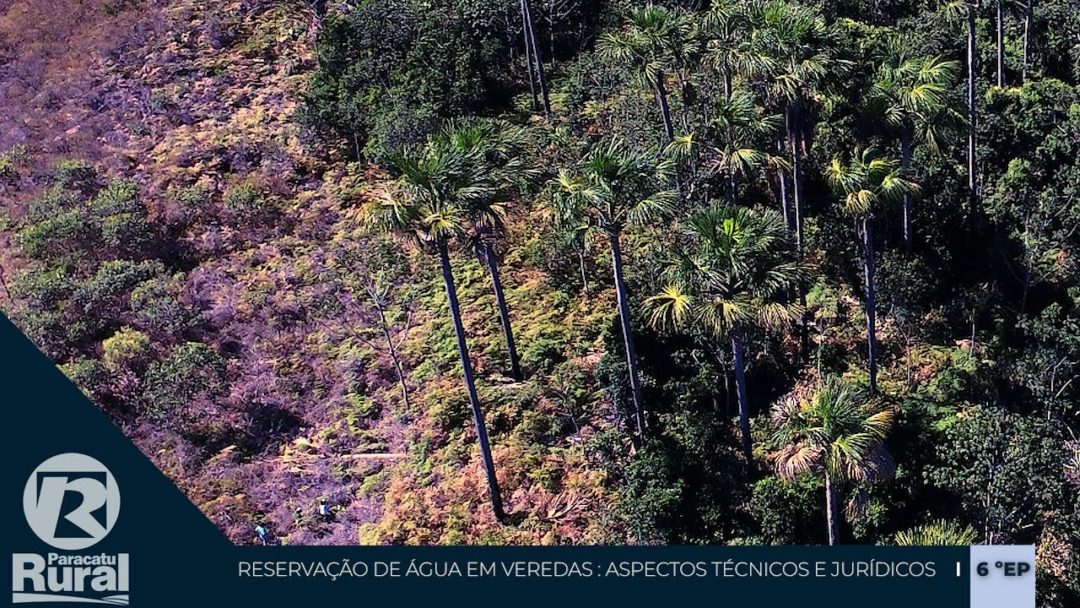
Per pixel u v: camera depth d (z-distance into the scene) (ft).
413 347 125.08
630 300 124.67
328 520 107.14
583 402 115.03
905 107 121.60
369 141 151.23
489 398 116.26
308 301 133.08
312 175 151.84
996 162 147.74
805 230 135.85
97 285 131.34
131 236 140.15
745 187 142.00
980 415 104.73
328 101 158.51
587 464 108.88
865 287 123.24
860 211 106.32
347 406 119.96
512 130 112.88
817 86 121.39
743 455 110.22
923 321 126.00
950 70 126.82
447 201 94.53
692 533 101.96
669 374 118.01
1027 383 117.91
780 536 100.42
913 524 102.32
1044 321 123.13
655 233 133.59
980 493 95.20
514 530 102.83
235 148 155.63
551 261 130.93
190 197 146.51
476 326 125.90
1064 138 145.48
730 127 122.52
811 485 102.99
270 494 110.22
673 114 149.79
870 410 86.58
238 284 136.77
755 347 118.32
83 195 149.59
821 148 142.92
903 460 107.24
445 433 113.70
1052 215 137.28
